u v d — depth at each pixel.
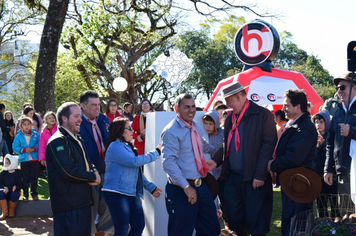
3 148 11.69
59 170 3.91
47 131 7.48
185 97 4.36
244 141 4.55
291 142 4.40
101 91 28.31
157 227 4.98
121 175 4.40
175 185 4.36
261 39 11.67
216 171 5.50
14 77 33.03
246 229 4.84
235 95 4.57
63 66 25.27
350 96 4.62
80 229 4.01
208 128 5.39
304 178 4.32
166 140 4.30
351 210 4.73
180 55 6.09
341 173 4.88
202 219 4.39
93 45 23.94
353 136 4.48
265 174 4.48
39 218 6.96
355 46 4.55
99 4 22.44
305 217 4.47
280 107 12.99
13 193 7.01
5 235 5.95
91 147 5.09
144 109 7.97
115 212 4.36
